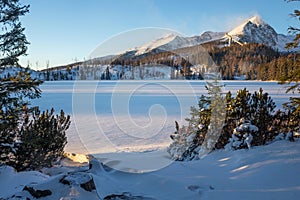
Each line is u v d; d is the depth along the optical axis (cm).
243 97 594
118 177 346
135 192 302
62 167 549
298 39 552
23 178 411
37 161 516
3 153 473
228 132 577
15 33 471
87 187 283
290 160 396
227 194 301
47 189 279
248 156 454
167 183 326
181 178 360
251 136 519
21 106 459
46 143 536
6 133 452
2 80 436
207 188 322
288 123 581
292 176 337
